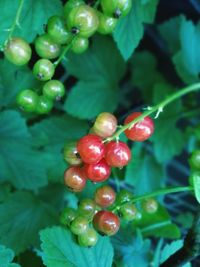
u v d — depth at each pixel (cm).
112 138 12
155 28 27
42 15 16
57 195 21
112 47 23
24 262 18
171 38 25
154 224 18
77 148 12
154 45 28
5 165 19
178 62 23
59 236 14
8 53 14
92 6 15
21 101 15
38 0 16
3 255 14
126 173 23
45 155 20
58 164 20
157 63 27
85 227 13
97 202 14
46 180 20
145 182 24
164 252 16
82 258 14
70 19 14
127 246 17
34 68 14
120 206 14
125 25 17
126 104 28
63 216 14
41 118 22
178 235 18
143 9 17
